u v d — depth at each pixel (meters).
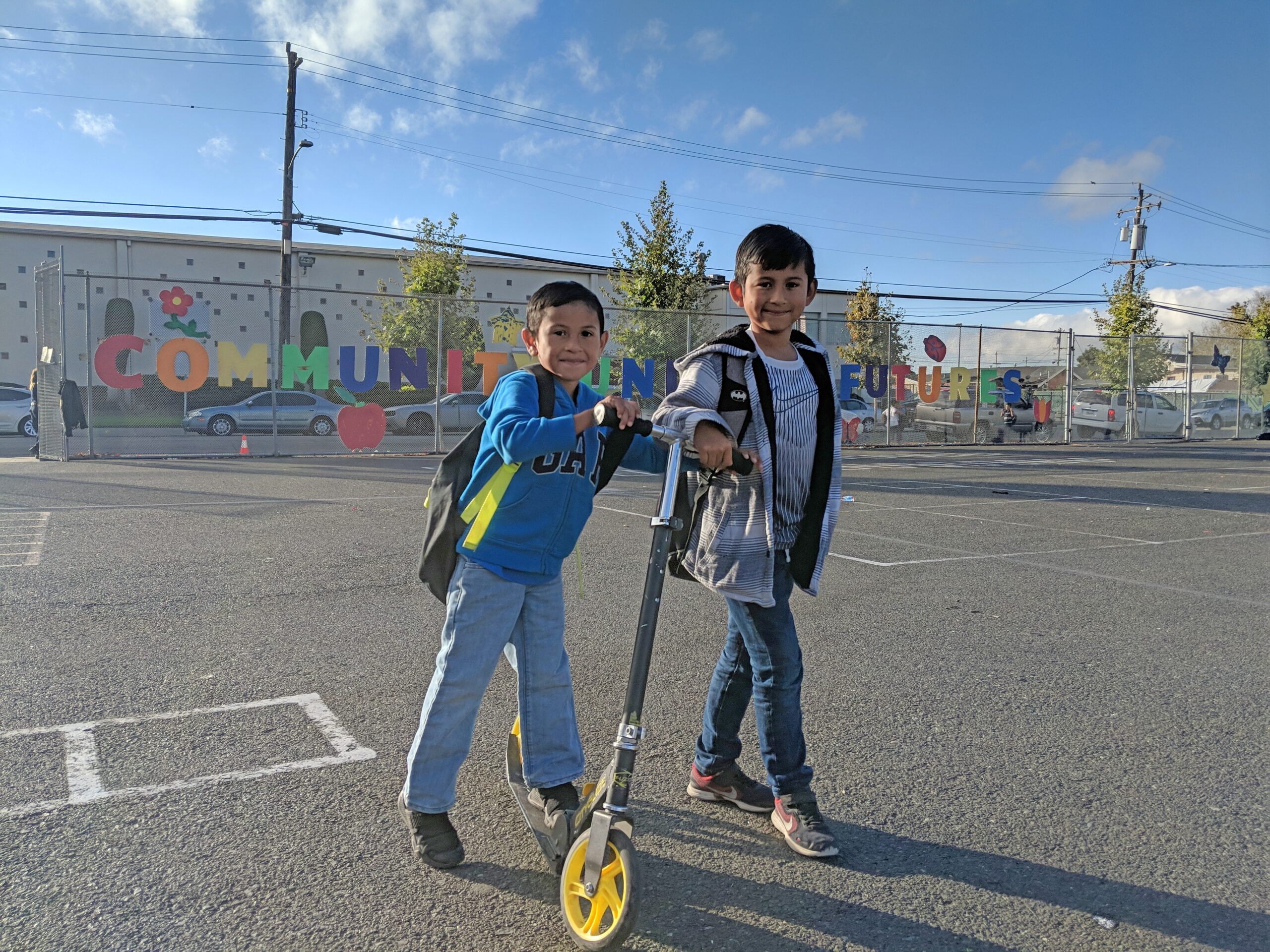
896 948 2.10
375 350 15.81
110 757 3.04
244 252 37.94
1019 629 4.95
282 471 12.50
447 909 2.22
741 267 2.56
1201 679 4.13
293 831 2.58
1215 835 2.68
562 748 2.51
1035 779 3.04
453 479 2.39
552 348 2.36
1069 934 2.17
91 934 2.07
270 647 4.32
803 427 2.54
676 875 2.42
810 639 4.70
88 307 13.78
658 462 2.63
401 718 3.45
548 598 2.50
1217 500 10.91
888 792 2.93
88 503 8.99
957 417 21.73
